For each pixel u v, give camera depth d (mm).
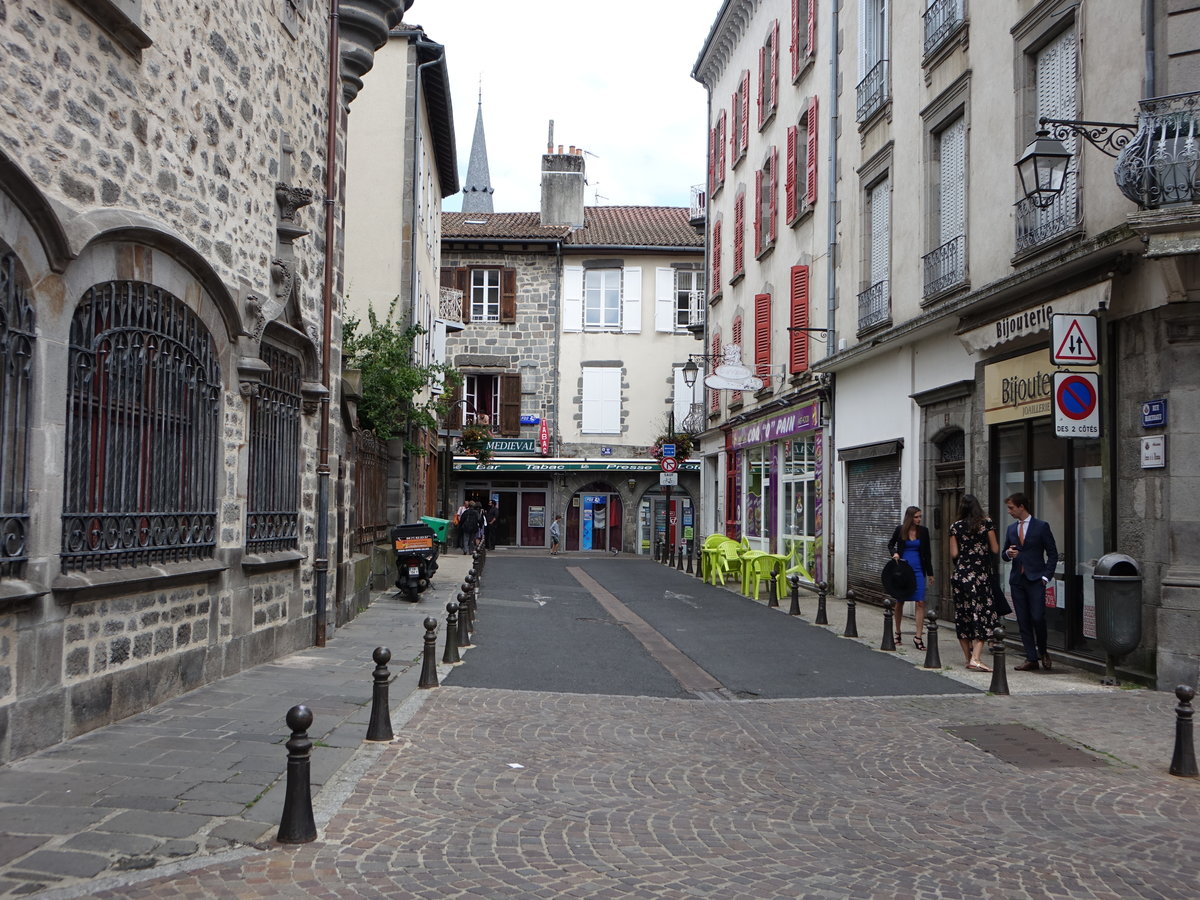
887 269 17031
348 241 23984
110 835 5004
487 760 6957
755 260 25766
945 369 14859
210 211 8797
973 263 13727
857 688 10078
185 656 8438
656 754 7340
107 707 7199
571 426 38438
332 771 6398
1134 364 10164
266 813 5469
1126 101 10305
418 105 24562
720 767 7020
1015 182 12633
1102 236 9922
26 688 6273
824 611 14953
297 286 10938
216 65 8852
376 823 5492
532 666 10938
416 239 24484
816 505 20797
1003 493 13219
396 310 23922
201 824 5230
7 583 6004
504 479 38875
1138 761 7262
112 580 7043
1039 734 8039
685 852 5254
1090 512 11180
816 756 7398
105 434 7180
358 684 9289
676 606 17531
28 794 5566
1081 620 11281
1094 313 10469
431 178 29125
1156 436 9812
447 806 5883
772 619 15625
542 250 38594
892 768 7074
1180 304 9547
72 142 6625
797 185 21938
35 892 4285
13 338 6059
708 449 31750
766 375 24141
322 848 5047
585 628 14305
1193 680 9391
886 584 12586
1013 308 12203
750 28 26688
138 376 7641
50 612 6496
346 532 13758
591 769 6859
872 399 17750
